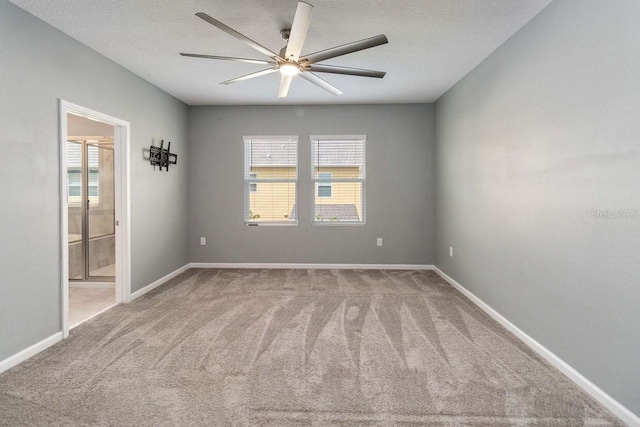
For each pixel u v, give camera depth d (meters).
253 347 2.55
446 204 4.54
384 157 5.13
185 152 5.10
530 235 2.60
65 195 2.75
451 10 2.48
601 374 1.92
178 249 4.89
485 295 3.36
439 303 3.57
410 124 5.10
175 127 4.77
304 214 5.20
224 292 3.96
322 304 3.53
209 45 3.08
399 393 1.98
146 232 4.04
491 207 3.23
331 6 2.44
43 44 2.58
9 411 1.80
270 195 5.26
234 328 2.91
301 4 1.89
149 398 1.92
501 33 2.83
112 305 3.52
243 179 5.21
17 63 2.36
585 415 1.80
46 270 2.58
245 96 4.69
